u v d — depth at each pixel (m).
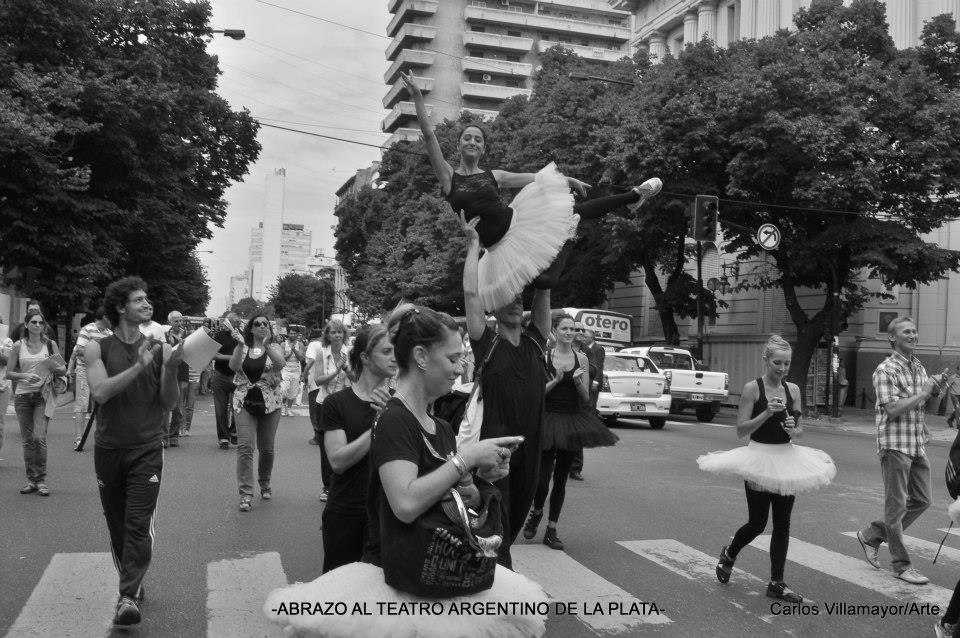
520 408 4.21
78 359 12.09
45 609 5.21
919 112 22.03
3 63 21.19
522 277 4.15
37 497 8.68
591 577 6.32
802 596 5.95
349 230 65.12
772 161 22.69
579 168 28.14
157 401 5.21
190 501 8.86
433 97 89.12
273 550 6.82
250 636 4.82
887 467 6.50
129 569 4.92
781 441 5.89
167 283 31.61
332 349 10.62
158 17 26.20
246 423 8.53
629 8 46.47
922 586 6.29
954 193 24.06
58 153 22.59
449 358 3.16
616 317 26.09
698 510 9.09
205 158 31.86
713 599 5.83
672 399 21.77
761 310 33.44
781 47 24.08
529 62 92.12
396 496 2.92
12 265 22.89
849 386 29.78
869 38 24.39
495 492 3.23
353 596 3.01
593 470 12.05
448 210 39.72
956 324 27.56
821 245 23.31
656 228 26.25
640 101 25.33
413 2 88.44
